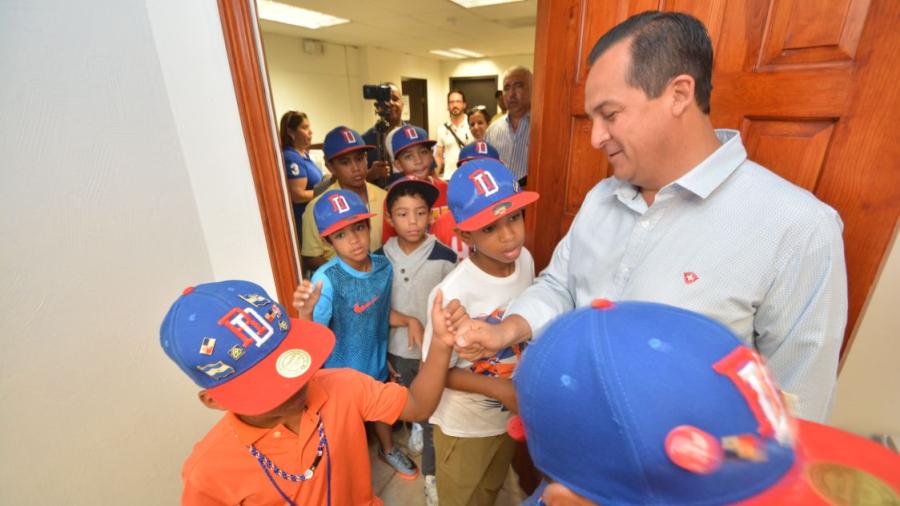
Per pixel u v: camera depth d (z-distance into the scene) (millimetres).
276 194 1185
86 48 826
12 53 713
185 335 572
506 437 1010
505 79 2396
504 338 686
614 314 381
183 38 987
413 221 1333
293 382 603
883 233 652
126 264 936
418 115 9219
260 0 3871
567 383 343
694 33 557
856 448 323
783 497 284
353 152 1728
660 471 293
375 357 1335
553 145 1143
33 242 754
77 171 824
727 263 612
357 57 7059
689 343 336
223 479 619
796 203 567
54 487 807
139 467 987
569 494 351
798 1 665
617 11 912
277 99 5746
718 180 604
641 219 694
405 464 1458
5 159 709
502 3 4309
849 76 634
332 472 697
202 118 1062
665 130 586
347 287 1205
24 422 750
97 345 877
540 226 1241
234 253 1218
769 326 629
